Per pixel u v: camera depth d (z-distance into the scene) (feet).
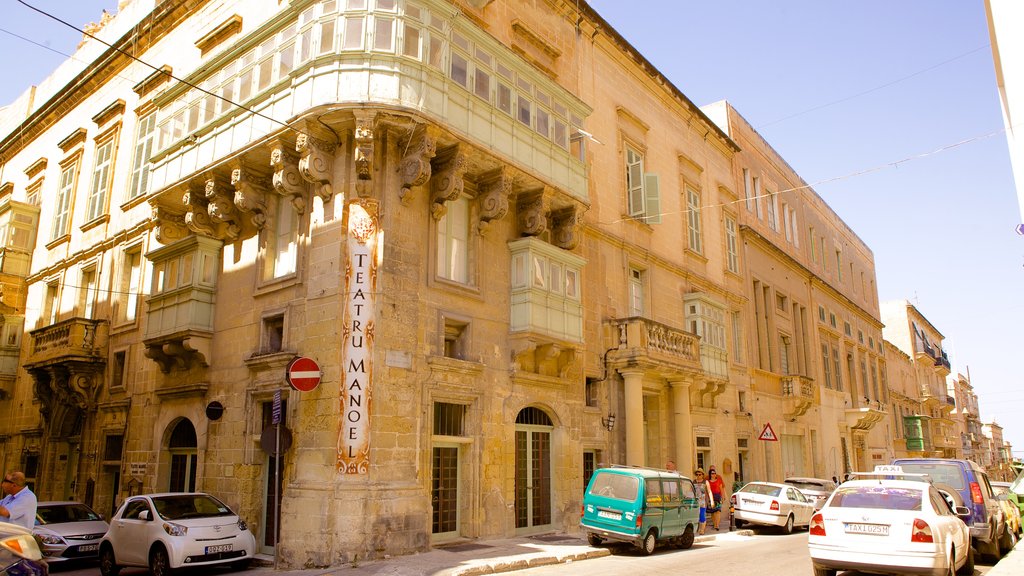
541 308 55.31
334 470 41.19
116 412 64.44
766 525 64.75
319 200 47.11
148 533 40.09
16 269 86.07
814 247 135.74
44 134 92.63
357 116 43.93
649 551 46.44
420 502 43.78
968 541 35.65
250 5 59.57
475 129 49.70
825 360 128.36
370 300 43.78
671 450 72.43
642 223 77.00
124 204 69.87
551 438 58.29
